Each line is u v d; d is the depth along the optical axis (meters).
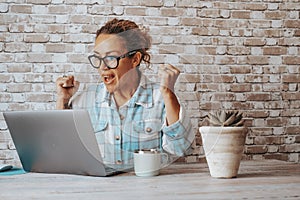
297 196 1.10
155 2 3.00
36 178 1.46
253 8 3.09
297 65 3.12
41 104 2.93
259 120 3.06
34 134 1.54
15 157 2.89
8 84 2.91
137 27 1.49
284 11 3.12
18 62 2.92
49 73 2.94
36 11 2.94
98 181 1.38
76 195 1.12
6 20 2.92
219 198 1.07
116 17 2.98
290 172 1.56
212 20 3.05
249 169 1.65
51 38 2.95
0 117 2.88
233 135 1.42
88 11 2.97
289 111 3.09
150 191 1.17
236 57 3.06
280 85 3.09
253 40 3.08
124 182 1.35
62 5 2.96
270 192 1.16
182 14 3.02
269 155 3.06
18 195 1.12
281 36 3.11
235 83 3.05
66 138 1.47
